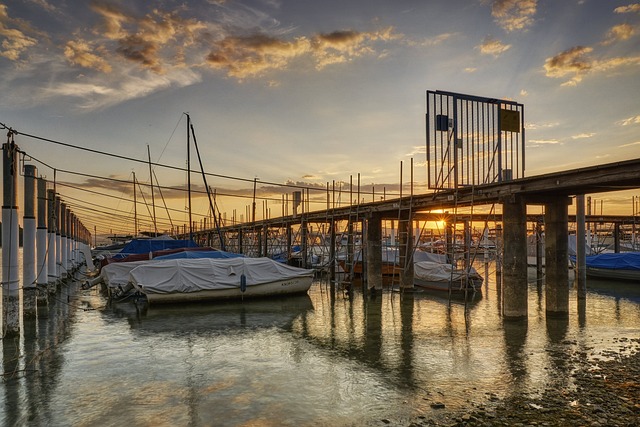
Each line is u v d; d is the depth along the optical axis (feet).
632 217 171.63
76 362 51.85
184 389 42.80
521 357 52.31
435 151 82.48
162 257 106.22
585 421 34.81
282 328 69.82
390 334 64.95
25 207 74.84
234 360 52.24
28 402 39.91
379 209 108.58
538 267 150.10
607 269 130.82
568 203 74.54
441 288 110.83
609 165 57.41
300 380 45.09
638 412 36.35
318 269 150.51
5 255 62.34
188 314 82.43
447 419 35.50
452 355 53.57
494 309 85.92
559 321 72.49
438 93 82.74
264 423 35.12
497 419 35.32
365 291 113.70
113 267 102.53
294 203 167.32
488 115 84.64
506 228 73.72
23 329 70.03
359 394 41.14
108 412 37.60
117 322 75.41
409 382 44.27
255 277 98.07
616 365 48.78
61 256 133.90
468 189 81.25
